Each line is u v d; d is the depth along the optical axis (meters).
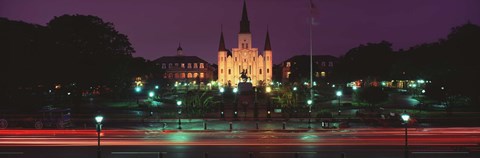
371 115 57.53
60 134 44.66
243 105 74.38
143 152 34.47
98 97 103.44
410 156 32.34
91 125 53.94
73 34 71.12
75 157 32.81
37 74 65.50
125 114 66.69
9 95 67.56
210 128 50.50
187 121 57.94
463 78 67.81
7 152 34.59
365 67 125.19
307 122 55.44
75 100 74.31
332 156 32.62
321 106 74.88
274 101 79.31
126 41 79.75
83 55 71.06
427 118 57.12
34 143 38.50
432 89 71.56
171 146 37.12
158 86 134.50
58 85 77.75
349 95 109.44
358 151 34.34
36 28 69.69
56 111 56.53
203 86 179.62
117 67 77.12
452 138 40.09
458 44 75.31
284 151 34.59
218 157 32.75
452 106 73.56
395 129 47.66
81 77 69.56
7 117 56.88
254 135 44.19
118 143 38.66
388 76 124.06
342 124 50.47
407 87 135.38
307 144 37.69
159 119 60.09
